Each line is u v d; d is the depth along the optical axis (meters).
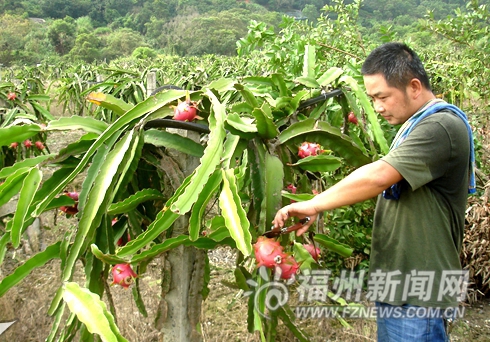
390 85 1.17
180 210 0.87
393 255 1.24
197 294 1.28
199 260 1.26
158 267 2.62
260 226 1.07
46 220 3.23
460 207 1.20
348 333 2.01
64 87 5.38
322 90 1.60
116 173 1.03
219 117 1.01
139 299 1.31
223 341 1.99
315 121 1.21
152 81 3.18
